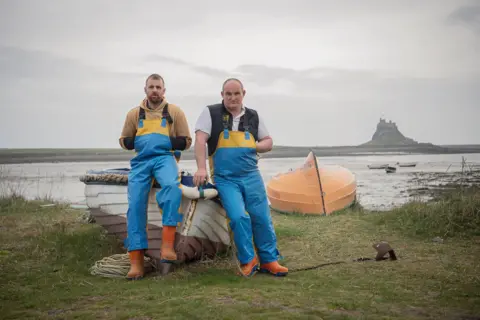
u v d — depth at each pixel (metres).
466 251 6.05
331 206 11.55
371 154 127.50
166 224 5.16
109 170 6.45
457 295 4.12
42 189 21.06
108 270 5.38
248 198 5.37
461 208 7.88
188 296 4.22
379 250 5.68
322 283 4.68
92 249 6.57
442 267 5.21
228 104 5.37
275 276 5.16
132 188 5.39
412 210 8.35
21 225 8.42
